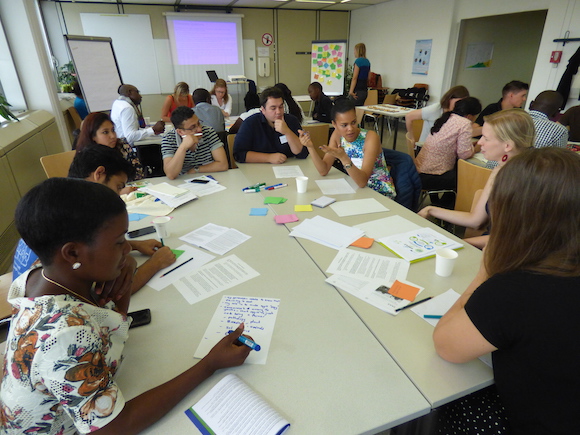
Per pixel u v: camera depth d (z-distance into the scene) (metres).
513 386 0.75
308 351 0.92
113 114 3.77
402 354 0.91
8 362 0.64
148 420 0.71
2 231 2.60
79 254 0.68
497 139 1.67
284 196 2.02
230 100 5.62
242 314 1.07
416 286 1.18
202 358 0.90
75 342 0.62
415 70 7.36
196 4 7.38
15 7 3.71
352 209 1.82
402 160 2.45
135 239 1.54
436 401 0.79
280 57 8.62
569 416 0.70
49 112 4.17
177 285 1.22
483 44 6.84
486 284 0.75
